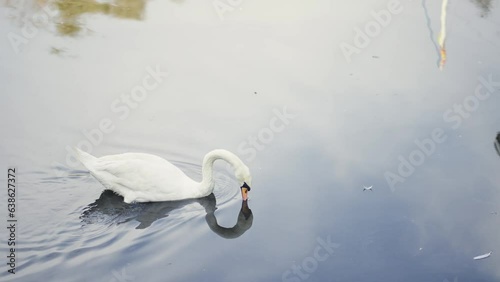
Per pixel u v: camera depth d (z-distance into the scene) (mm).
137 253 9641
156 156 11273
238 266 9445
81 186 11312
